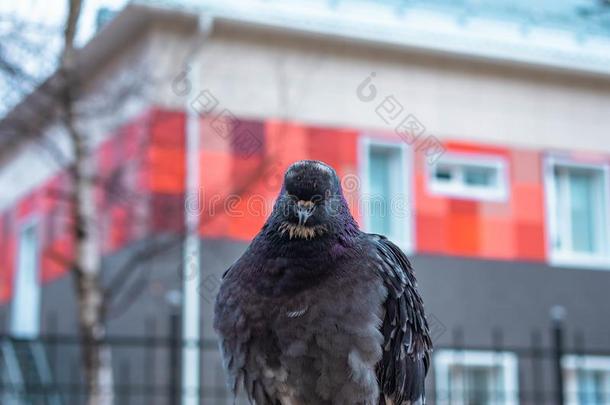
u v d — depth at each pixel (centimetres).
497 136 1667
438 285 1599
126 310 1467
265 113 1468
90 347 1033
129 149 1302
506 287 1648
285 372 472
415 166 1591
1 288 2027
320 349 467
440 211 1612
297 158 1492
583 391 1712
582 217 1759
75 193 1072
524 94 1694
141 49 1344
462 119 1644
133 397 1454
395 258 510
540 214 1689
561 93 1723
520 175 1680
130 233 1398
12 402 1638
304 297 465
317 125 1516
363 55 1566
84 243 1062
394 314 490
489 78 1673
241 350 478
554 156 1705
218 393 1412
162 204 1199
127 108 1272
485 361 1617
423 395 530
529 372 1650
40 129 1122
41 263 1827
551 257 1694
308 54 1526
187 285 1388
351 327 467
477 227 1639
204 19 1359
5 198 2005
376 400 481
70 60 1043
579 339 1694
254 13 1445
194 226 1186
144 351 1453
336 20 1527
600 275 1734
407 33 1577
